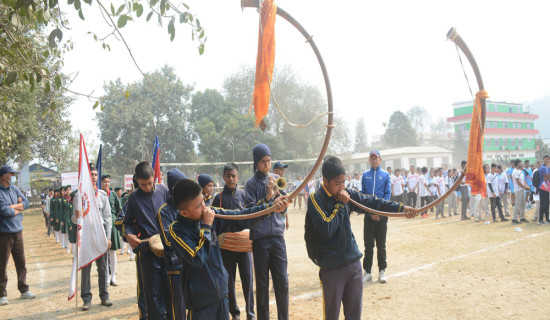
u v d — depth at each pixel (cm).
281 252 465
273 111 4056
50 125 2480
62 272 917
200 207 310
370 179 711
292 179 3897
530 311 502
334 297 358
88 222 593
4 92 715
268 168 512
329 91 309
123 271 881
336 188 355
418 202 1670
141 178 480
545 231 1090
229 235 494
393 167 4781
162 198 506
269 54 301
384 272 682
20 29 471
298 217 2000
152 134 4081
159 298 455
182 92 4225
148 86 4056
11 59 501
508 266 718
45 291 746
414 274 707
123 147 3994
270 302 594
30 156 2158
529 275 654
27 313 606
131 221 493
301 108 4088
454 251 883
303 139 4084
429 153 4781
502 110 6116
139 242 462
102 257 621
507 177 1533
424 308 532
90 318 566
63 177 1324
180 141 4284
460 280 650
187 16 448
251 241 494
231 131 3638
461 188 1447
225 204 542
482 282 632
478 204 1373
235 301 518
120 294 690
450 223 1380
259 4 296
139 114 3831
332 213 356
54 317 577
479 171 341
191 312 313
